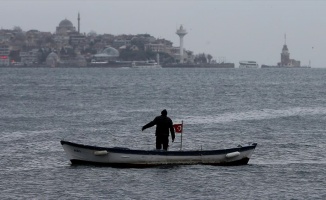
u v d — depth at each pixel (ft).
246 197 231.30
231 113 590.14
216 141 384.68
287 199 228.43
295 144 367.86
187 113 589.73
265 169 284.41
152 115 563.89
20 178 262.47
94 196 231.09
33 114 568.82
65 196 231.09
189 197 230.68
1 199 226.17
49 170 278.67
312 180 261.44
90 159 283.18
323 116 553.64
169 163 285.23
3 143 368.89
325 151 341.41
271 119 525.75
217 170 279.69
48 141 379.76
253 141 382.63
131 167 281.95
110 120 515.09
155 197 230.27
